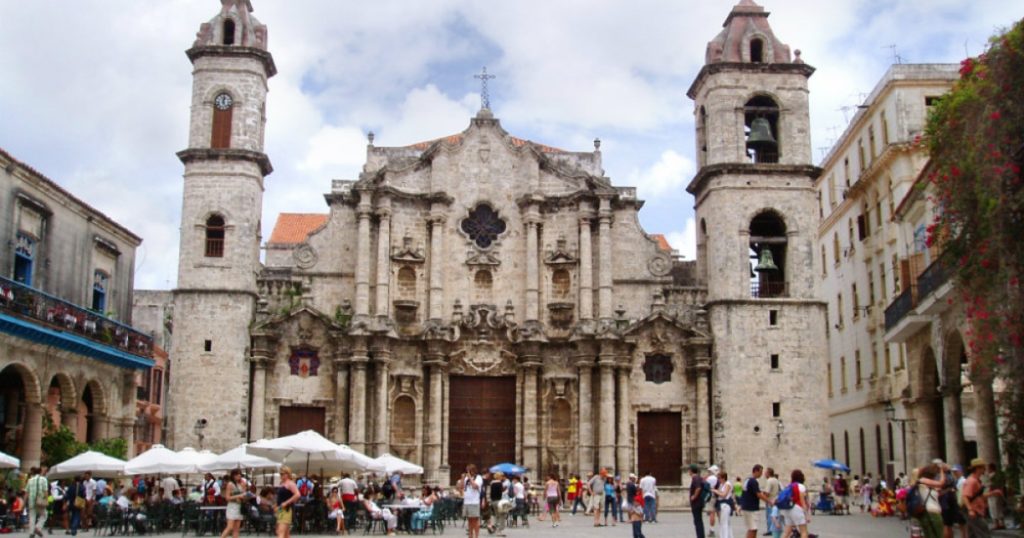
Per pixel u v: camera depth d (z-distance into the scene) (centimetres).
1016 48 2936
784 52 6272
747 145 6209
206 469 4016
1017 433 3094
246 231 5897
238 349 5759
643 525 4528
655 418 5997
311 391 5922
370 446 5841
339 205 6234
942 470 2672
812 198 6028
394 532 4131
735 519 4953
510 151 6378
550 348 6109
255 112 6056
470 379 6125
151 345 5541
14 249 4428
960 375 4294
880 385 6531
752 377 5809
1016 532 3269
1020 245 2956
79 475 4462
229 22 6197
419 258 6156
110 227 5481
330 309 6106
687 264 7269
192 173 5916
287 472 2912
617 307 6188
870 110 6638
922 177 4388
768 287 6056
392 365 5969
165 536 3838
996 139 2969
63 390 4706
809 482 5719
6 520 3959
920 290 4288
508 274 6253
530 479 5894
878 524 4594
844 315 7469
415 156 6556
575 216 6256
